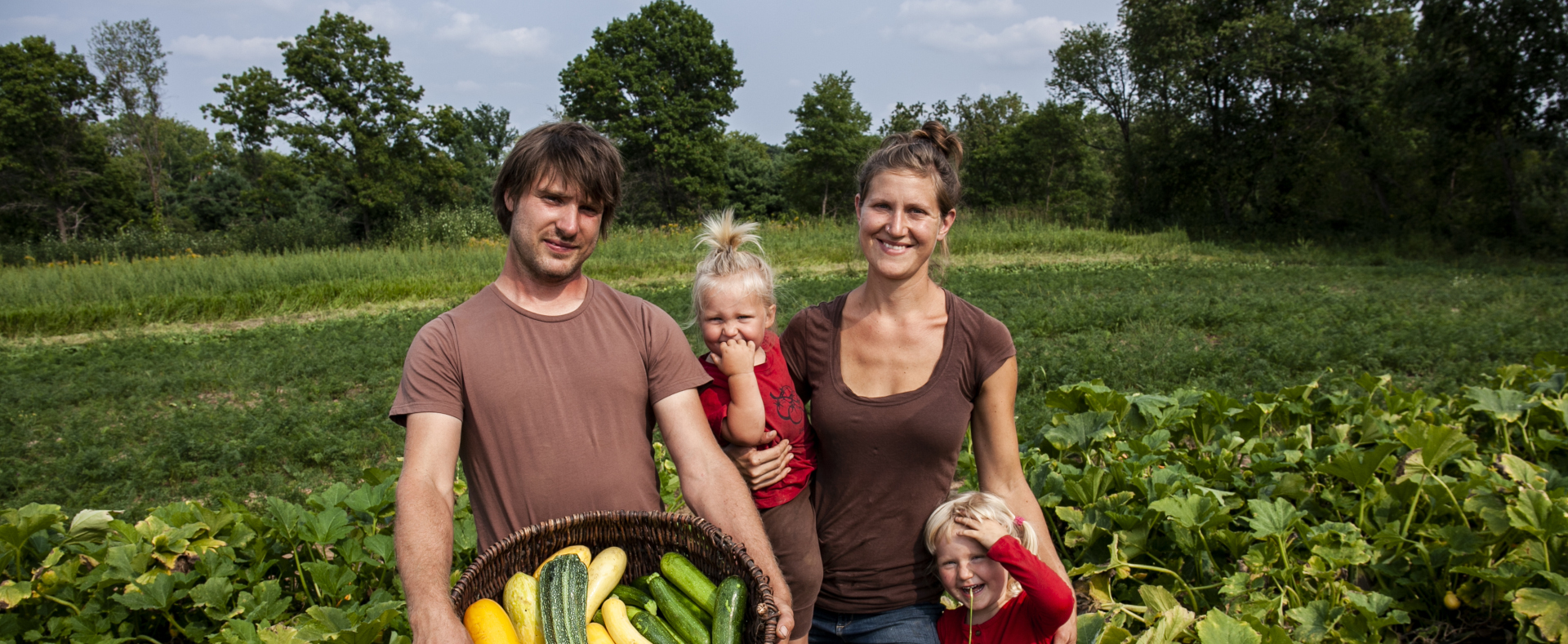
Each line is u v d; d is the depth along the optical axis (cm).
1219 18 4009
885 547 257
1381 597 347
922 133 253
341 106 5006
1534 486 393
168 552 386
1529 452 534
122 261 2669
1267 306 1516
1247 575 368
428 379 218
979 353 250
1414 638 365
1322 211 3928
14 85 4981
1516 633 355
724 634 192
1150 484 430
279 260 2542
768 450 259
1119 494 422
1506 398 539
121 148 7375
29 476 769
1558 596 314
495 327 223
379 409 951
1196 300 1627
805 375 269
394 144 5141
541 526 216
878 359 254
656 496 242
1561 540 348
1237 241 3653
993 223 3375
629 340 234
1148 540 402
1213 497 410
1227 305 1496
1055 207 4803
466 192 7919
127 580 372
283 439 831
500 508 226
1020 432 755
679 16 5912
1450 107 3014
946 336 251
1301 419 592
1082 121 5703
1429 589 381
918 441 249
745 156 7088
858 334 257
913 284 251
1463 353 1056
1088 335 1263
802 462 269
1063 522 446
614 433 228
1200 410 573
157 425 948
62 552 392
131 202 5519
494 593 210
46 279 2208
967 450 545
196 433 862
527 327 225
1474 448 422
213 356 1384
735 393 257
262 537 414
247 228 4359
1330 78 3672
